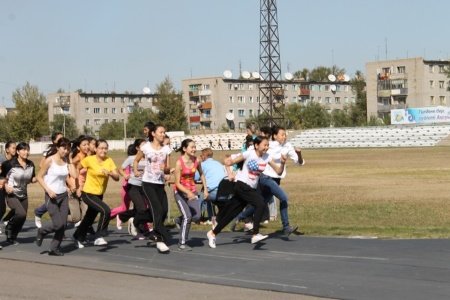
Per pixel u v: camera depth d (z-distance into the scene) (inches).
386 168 1696.6
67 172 476.4
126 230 617.0
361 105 5866.1
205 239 539.2
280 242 508.4
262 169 482.6
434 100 5300.2
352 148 3750.0
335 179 1343.5
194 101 6225.4
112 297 338.6
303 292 339.3
